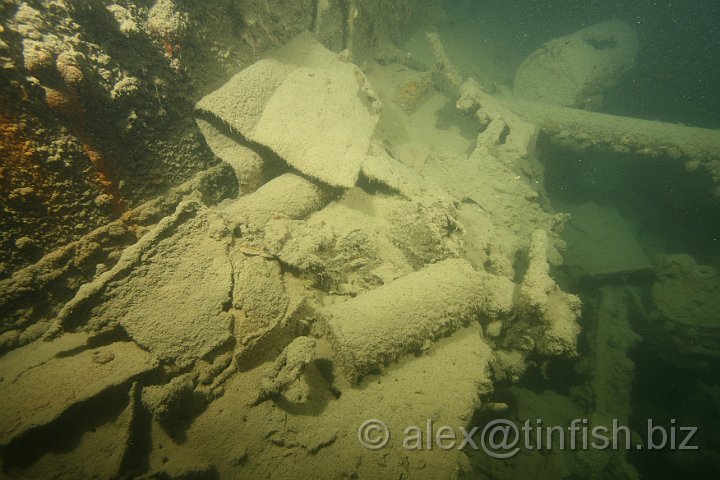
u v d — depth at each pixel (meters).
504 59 12.36
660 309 4.93
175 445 2.16
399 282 2.99
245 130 3.45
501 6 16.34
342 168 3.53
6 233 2.35
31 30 2.34
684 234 7.34
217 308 2.48
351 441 2.31
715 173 5.61
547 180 8.08
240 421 2.29
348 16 5.92
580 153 7.46
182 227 2.61
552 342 3.47
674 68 14.06
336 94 4.16
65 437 2.01
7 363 2.22
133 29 2.87
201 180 3.57
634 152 6.24
